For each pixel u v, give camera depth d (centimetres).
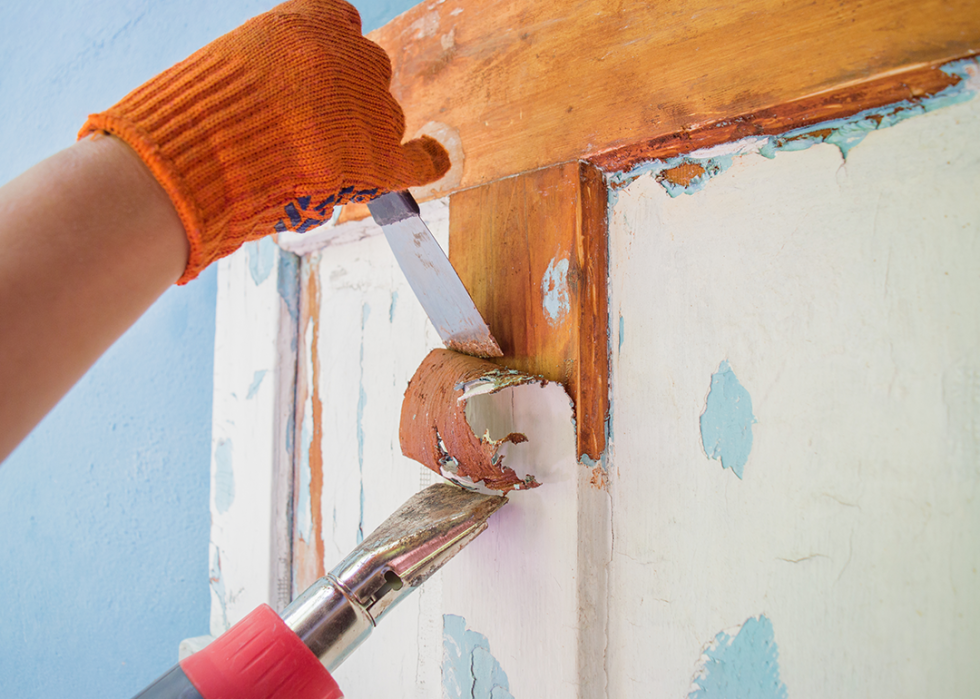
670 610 44
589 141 45
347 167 36
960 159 34
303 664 34
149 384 99
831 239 38
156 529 96
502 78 51
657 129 42
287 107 32
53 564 111
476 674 51
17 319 22
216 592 82
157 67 98
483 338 48
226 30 86
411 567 40
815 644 38
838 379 38
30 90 124
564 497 46
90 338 24
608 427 48
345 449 71
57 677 110
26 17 127
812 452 39
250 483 78
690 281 44
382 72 40
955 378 34
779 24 37
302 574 76
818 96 35
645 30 43
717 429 43
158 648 94
